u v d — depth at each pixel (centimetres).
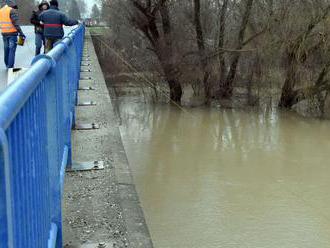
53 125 360
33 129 249
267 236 1180
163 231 1209
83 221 425
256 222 1253
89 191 495
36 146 262
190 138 2209
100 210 448
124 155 627
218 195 1456
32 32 2859
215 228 1227
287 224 1245
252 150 1984
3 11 1158
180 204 1383
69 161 560
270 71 2672
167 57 2900
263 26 2577
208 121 2533
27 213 223
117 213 443
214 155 1902
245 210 1334
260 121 2492
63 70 533
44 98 310
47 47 1232
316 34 2384
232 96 2872
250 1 2623
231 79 2848
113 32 3397
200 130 2353
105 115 870
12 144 185
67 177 536
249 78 2767
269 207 1352
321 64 2475
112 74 3369
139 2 2802
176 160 1841
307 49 2427
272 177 1625
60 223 365
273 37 2500
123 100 3105
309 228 1212
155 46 2944
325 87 2448
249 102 2786
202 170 1714
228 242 1150
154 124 2492
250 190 1494
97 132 744
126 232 407
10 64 1177
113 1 2923
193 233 1201
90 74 1466
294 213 1313
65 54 578
